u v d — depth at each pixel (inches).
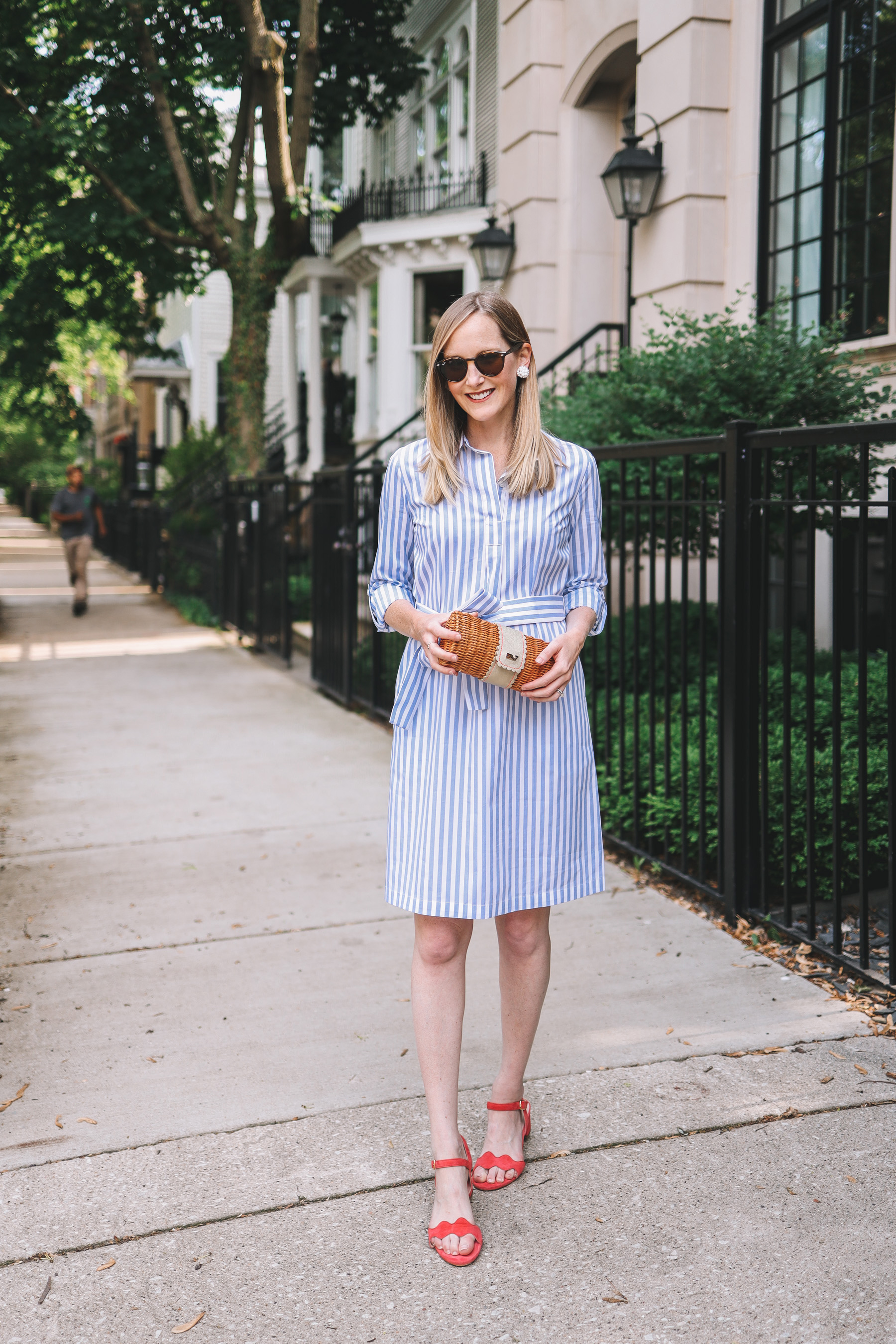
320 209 667.4
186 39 506.0
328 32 540.7
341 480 311.4
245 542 443.8
